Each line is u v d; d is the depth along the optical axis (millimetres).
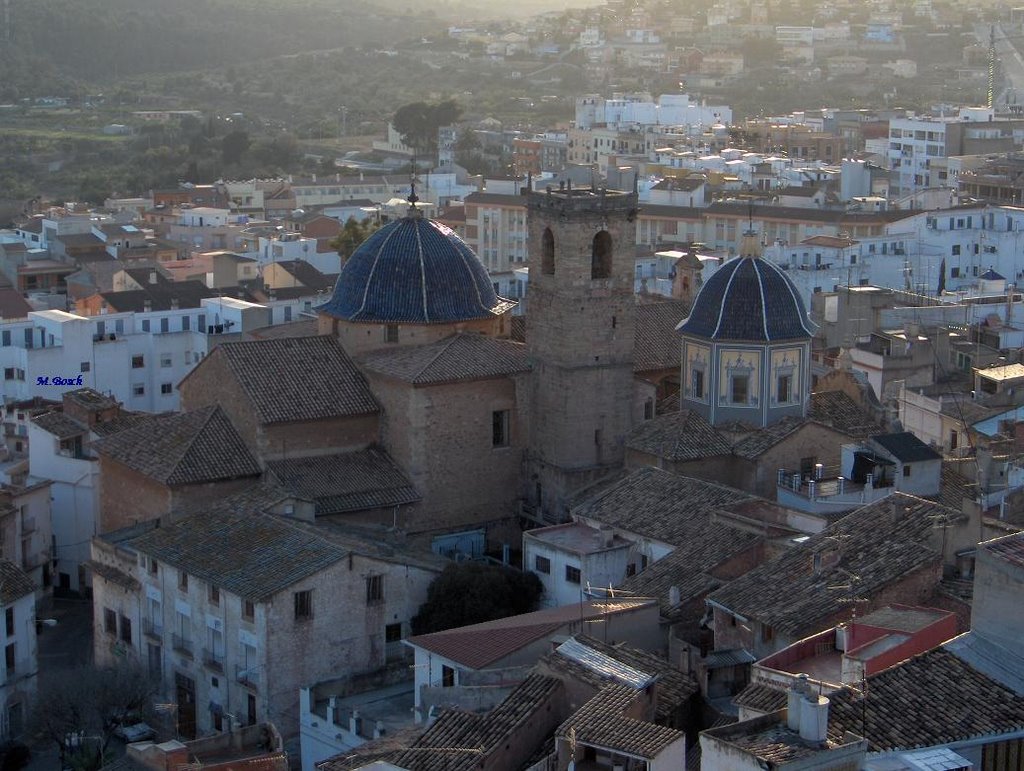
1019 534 72938
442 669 97250
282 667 109688
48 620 140875
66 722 111375
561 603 115812
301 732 105562
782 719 64750
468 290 140375
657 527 114375
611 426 135875
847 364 160875
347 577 111812
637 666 88125
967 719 66688
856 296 191500
